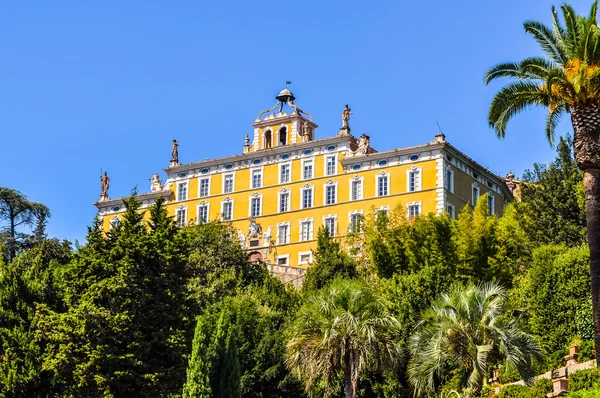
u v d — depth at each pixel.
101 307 48.00
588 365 45.12
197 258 81.31
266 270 86.88
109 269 49.75
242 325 59.12
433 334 42.78
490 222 71.31
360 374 48.06
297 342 47.72
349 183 106.75
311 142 110.38
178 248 51.88
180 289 50.88
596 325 39.34
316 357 46.97
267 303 68.12
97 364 47.31
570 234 64.69
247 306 61.06
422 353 42.69
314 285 72.75
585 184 41.47
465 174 105.88
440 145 101.19
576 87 41.66
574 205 66.44
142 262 50.31
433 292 57.16
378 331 47.31
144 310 49.31
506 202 115.12
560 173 68.56
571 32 43.72
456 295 43.59
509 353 41.09
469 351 41.34
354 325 46.62
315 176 109.69
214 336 50.59
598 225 40.53
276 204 111.81
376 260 72.88
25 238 108.25
